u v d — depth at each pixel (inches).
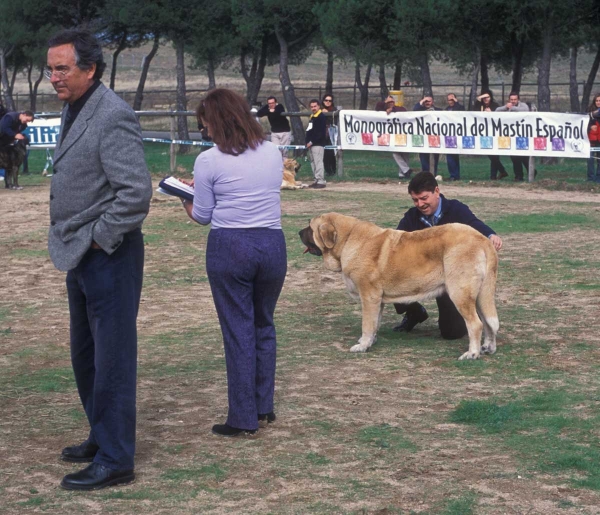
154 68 3144.7
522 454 167.3
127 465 156.1
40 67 1497.3
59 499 149.6
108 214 147.1
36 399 208.4
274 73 2972.4
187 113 848.9
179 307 311.3
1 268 389.1
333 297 324.8
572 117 678.5
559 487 151.1
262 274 178.2
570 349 245.4
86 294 153.7
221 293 177.8
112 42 1369.3
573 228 473.4
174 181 178.2
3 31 1341.0
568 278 343.6
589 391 207.2
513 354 242.1
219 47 1323.8
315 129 706.2
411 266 241.6
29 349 256.5
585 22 937.5
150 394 211.9
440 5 912.9
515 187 696.4
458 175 748.6
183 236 471.5
